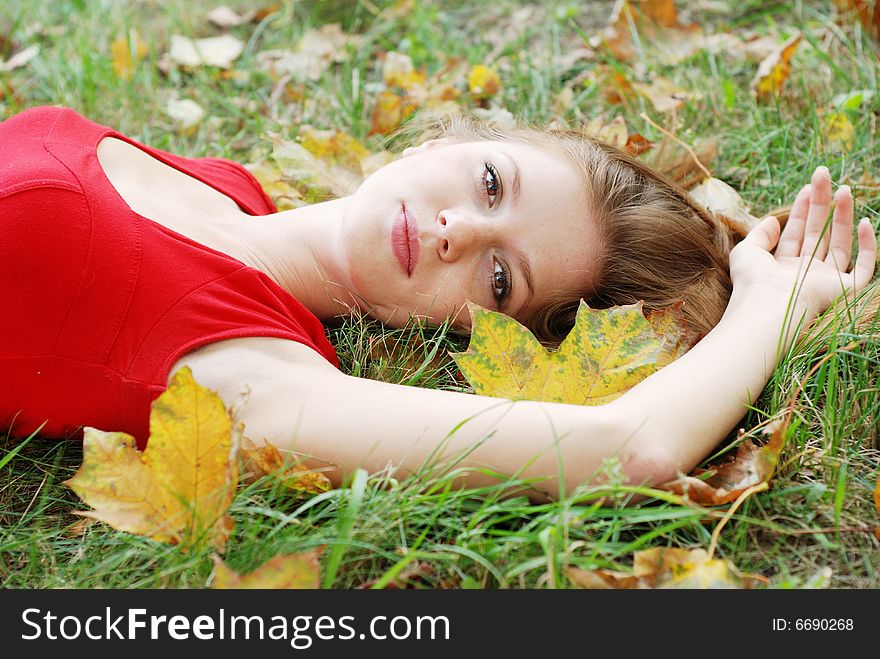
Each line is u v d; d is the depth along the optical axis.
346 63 2.65
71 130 1.61
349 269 1.64
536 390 1.46
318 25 2.96
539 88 2.50
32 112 1.62
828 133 2.19
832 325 1.60
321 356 1.42
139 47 2.70
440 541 1.31
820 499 1.35
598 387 1.46
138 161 1.68
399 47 2.81
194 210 1.68
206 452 1.21
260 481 1.27
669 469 1.31
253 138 2.48
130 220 1.42
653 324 1.63
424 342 1.65
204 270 1.42
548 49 2.71
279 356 1.37
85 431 1.21
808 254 1.75
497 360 1.45
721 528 1.29
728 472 1.37
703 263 1.75
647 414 1.34
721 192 2.04
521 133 1.80
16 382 1.41
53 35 2.80
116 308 1.37
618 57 2.67
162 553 1.21
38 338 1.37
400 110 2.40
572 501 1.20
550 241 1.65
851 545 1.30
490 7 3.05
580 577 1.17
